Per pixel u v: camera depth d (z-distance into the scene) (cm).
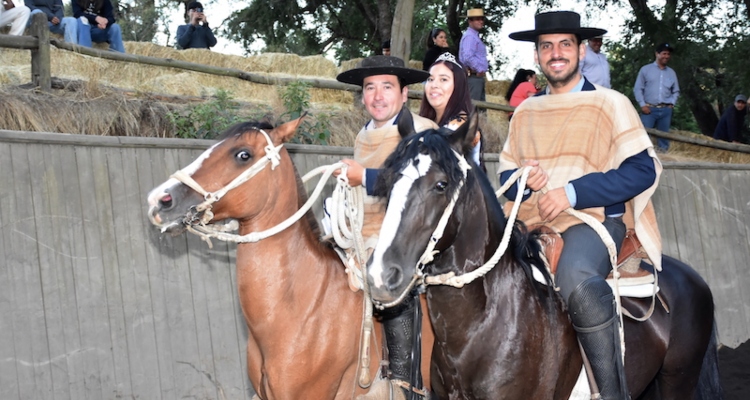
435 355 313
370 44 1875
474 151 327
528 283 310
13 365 455
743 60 1400
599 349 301
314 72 1038
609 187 313
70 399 474
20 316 461
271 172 337
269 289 336
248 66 999
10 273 461
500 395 298
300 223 348
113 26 856
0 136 466
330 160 631
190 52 955
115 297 502
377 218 371
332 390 348
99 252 499
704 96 1639
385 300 260
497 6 1731
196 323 538
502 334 298
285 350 336
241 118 646
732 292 903
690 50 1405
